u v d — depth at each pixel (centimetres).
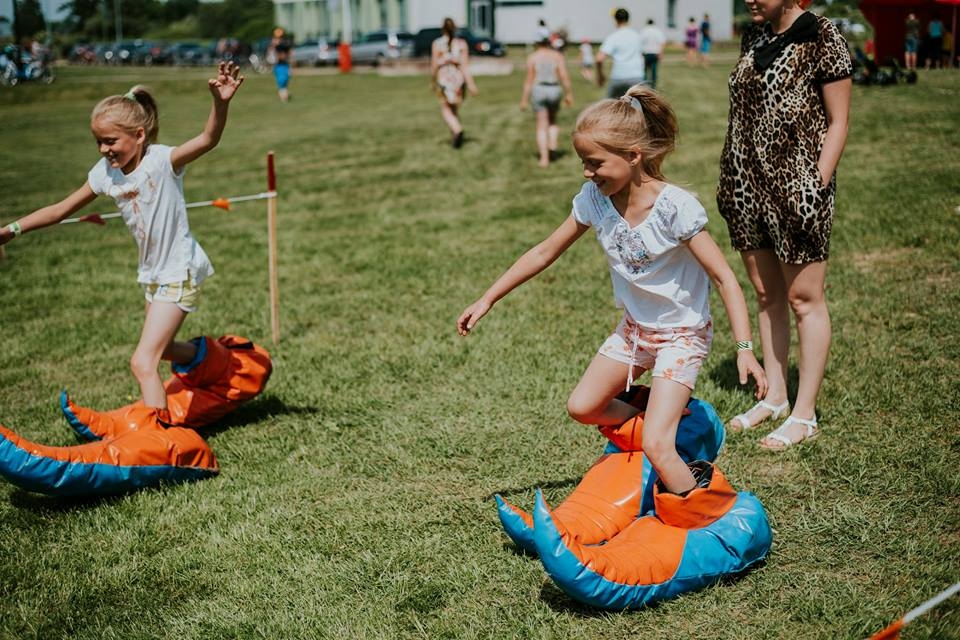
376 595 331
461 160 1407
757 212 432
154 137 432
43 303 757
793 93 408
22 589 346
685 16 5278
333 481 423
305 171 1419
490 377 538
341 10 5791
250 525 384
